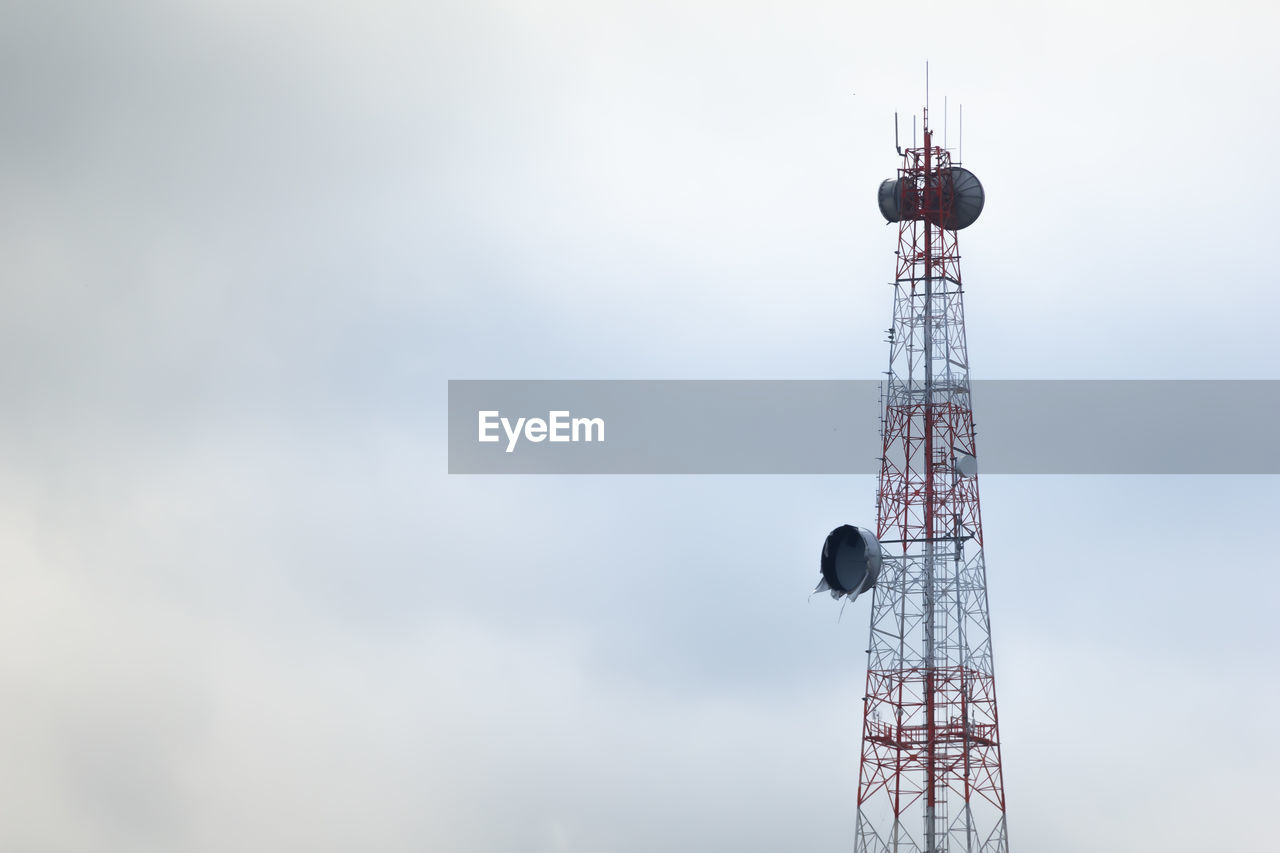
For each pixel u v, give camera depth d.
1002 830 112.88
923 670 114.62
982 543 115.12
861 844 114.69
